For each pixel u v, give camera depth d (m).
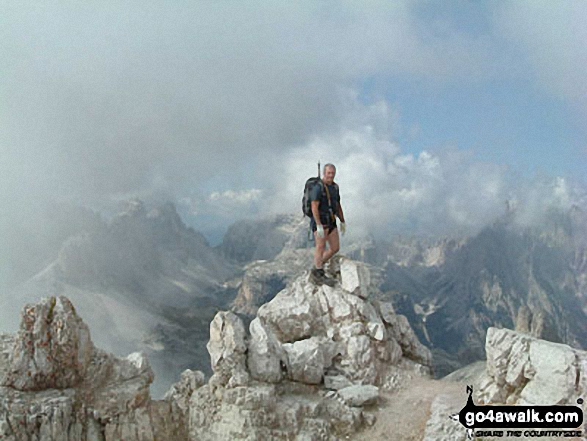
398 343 19.50
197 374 16.69
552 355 13.23
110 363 14.91
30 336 13.75
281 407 14.89
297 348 16.70
